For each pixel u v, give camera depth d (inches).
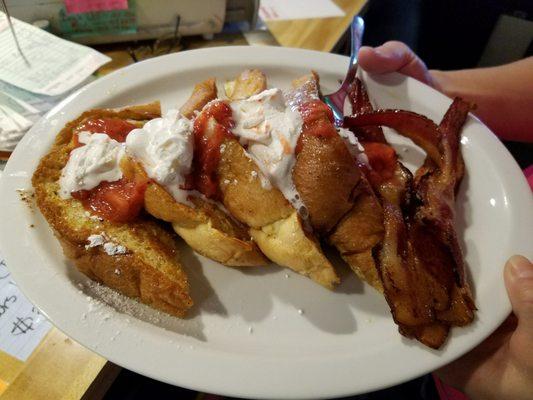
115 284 9.1
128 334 8.2
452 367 10.1
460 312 8.9
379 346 8.7
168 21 14.7
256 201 9.4
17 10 13.4
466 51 21.9
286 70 13.3
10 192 9.7
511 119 16.1
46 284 8.6
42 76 12.2
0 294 9.1
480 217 10.9
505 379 9.3
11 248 9.0
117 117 11.0
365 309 9.6
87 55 12.9
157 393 12.0
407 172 11.0
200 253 10.1
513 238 10.3
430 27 21.7
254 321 9.3
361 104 12.5
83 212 9.4
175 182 9.3
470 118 12.2
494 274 9.8
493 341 9.9
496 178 11.3
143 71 12.6
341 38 16.1
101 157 9.4
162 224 10.2
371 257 9.6
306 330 9.3
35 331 8.7
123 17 14.2
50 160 10.0
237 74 13.2
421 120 11.1
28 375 8.2
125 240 9.2
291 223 9.3
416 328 8.7
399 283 9.1
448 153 11.2
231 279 9.9
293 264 9.6
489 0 19.7
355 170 9.5
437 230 9.9
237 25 16.1
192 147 9.4
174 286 8.7
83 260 9.0
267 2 17.0
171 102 12.5
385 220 9.7
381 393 14.3
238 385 7.8
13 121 11.3
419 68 14.2
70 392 8.1
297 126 9.6
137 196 9.3
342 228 9.8
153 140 9.3
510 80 15.7
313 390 7.9
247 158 9.4
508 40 20.5
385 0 22.2
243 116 9.9
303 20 16.4
